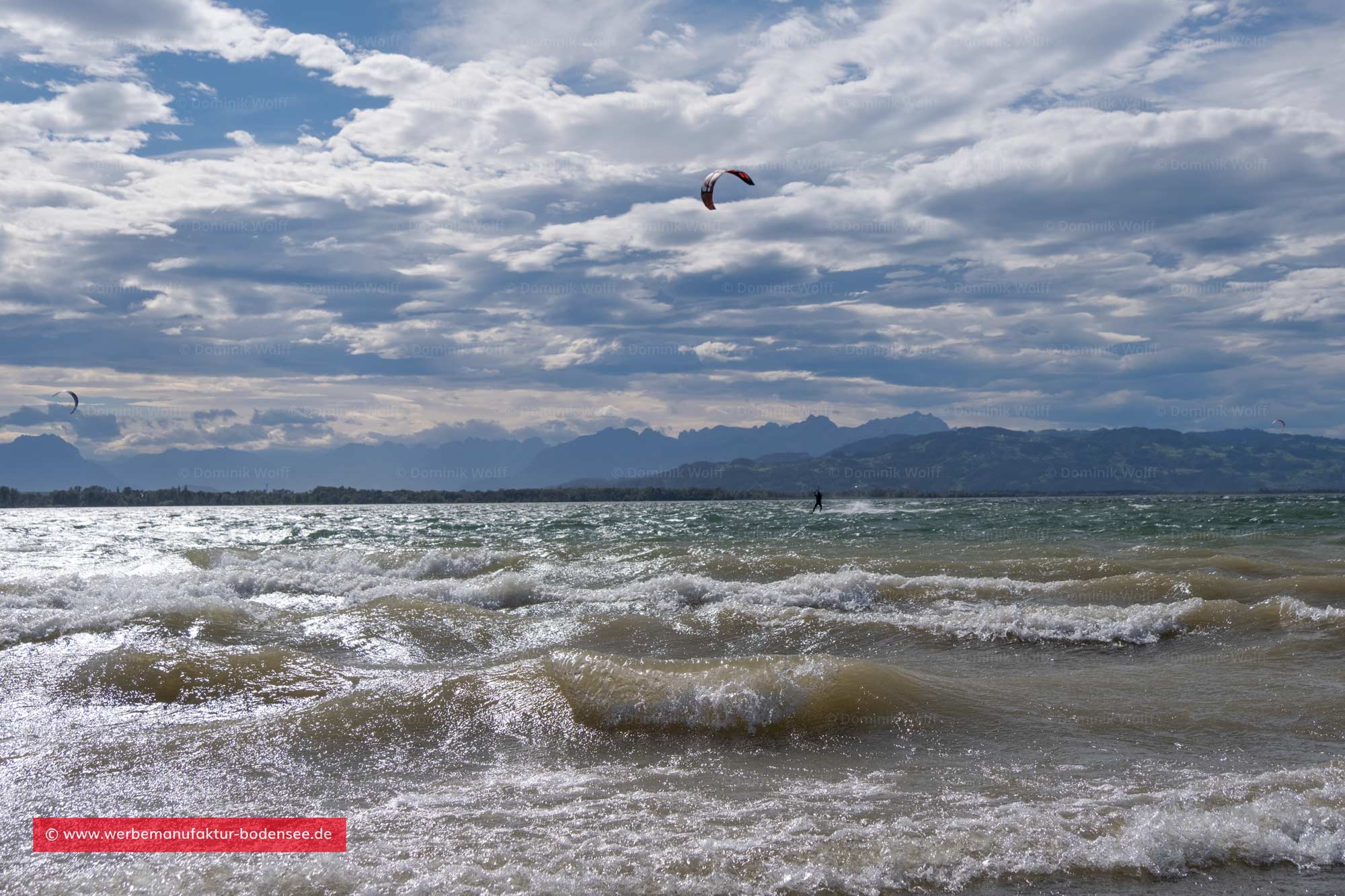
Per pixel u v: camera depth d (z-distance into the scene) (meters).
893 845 5.51
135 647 11.69
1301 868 5.16
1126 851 5.36
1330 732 7.93
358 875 5.10
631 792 6.73
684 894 4.88
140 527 59.75
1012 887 4.98
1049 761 7.34
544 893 4.84
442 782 7.11
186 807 6.57
